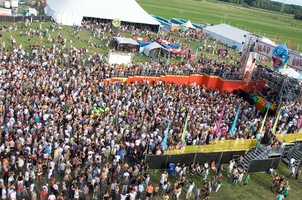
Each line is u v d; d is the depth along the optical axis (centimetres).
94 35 6256
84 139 2680
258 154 3125
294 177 3034
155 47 5562
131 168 2505
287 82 4709
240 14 17462
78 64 4453
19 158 2359
